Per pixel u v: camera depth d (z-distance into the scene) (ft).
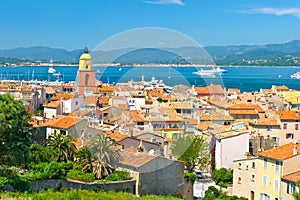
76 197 105.50
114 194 117.39
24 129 116.67
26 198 97.45
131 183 127.44
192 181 148.77
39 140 185.37
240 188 172.45
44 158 142.82
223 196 168.25
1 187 111.04
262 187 162.50
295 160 155.02
